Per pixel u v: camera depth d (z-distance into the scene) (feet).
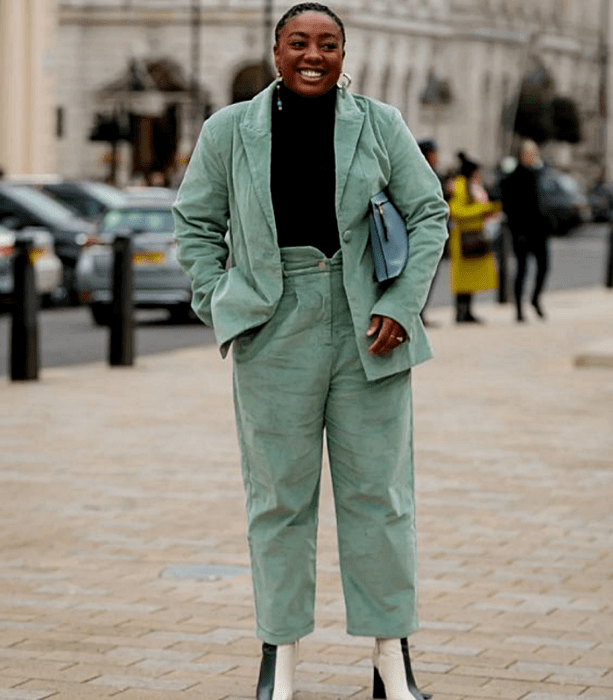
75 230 91.91
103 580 26.55
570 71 396.57
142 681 21.15
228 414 45.42
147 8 285.84
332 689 20.84
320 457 19.76
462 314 75.10
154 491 34.12
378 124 19.56
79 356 63.52
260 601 19.93
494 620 24.12
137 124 181.06
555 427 42.78
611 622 24.11
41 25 155.63
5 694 20.53
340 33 19.33
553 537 29.76
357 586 19.83
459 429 42.24
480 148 343.87
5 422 43.57
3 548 28.86
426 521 30.99
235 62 285.23
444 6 339.16
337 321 19.40
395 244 19.25
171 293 76.89
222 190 19.79
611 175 410.31
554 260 140.15
